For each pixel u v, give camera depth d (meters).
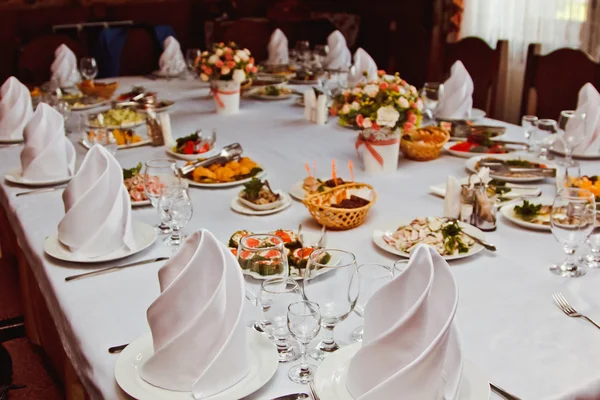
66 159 2.20
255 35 4.72
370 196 1.84
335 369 1.08
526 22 4.28
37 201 2.03
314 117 2.97
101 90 3.41
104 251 1.60
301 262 1.45
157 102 3.27
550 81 3.18
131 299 1.41
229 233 1.75
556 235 1.51
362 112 2.19
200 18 5.94
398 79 2.21
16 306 2.23
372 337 1.04
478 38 3.53
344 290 1.15
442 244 1.58
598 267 1.53
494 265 1.53
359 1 5.89
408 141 2.38
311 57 3.94
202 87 3.82
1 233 2.61
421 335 0.96
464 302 1.37
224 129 2.88
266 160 2.41
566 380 1.11
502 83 3.94
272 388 1.09
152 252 1.64
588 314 1.32
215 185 2.11
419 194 2.03
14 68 4.41
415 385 0.93
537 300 1.37
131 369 1.12
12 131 2.73
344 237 1.71
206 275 1.09
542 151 2.32
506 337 1.24
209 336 1.05
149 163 1.86
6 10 5.22
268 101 3.47
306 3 6.20
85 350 1.23
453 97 2.87
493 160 2.24
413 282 1.01
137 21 5.76
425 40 3.93
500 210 1.86
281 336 1.21
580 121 2.26
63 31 5.25
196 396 1.03
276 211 1.89
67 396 1.67
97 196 1.59
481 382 1.04
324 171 2.27
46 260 1.61
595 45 3.94
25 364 2.06
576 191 1.53
